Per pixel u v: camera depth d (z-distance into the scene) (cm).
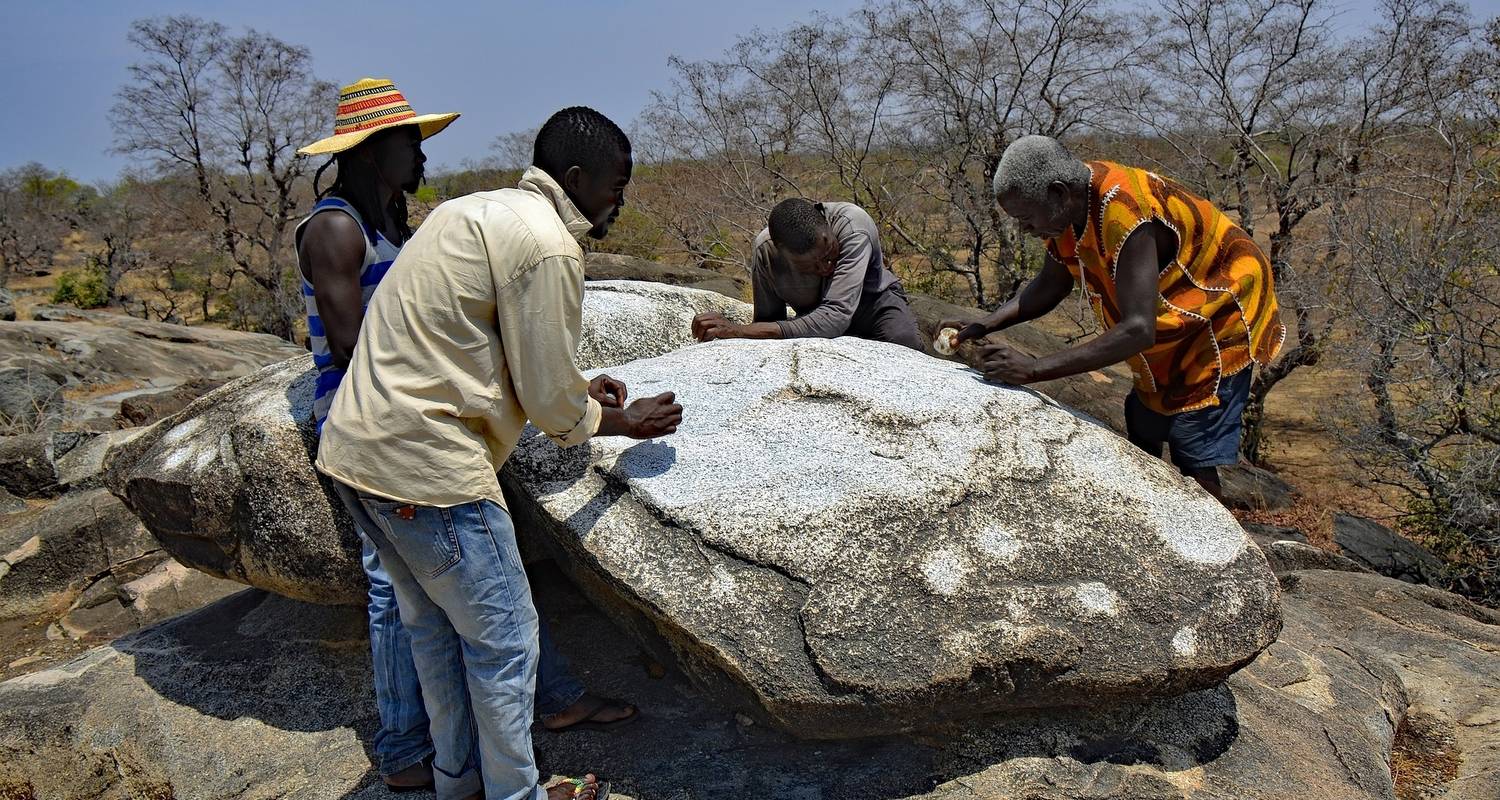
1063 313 1603
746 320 447
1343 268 1045
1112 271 301
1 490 739
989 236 1672
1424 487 955
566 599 339
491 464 226
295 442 301
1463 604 453
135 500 338
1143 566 265
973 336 356
